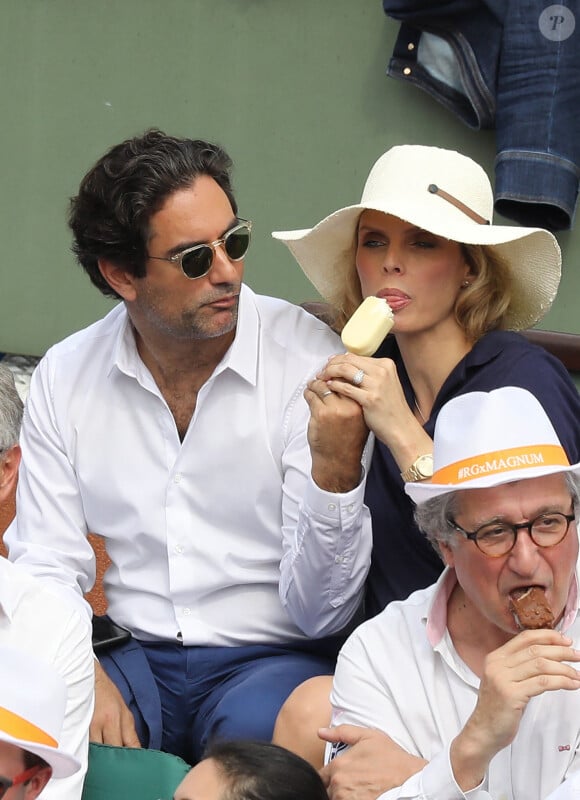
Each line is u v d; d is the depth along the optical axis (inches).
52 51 779.4
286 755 343.6
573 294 705.6
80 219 498.9
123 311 527.5
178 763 432.8
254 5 740.0
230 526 512.4
